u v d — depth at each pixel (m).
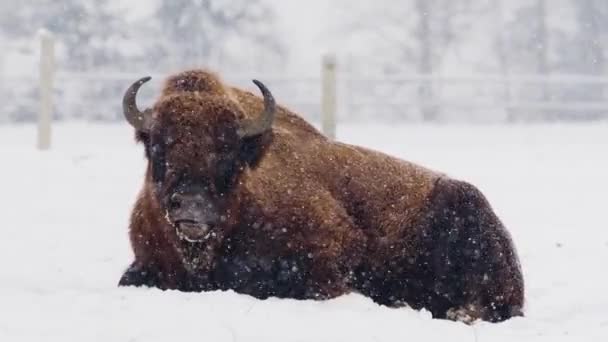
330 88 39.06
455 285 21.28
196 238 17.89
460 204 21.47
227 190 18.94
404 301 21.59
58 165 38.75
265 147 19.59
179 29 116.12
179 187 17.88
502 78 67.00
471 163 43.88
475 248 21.14
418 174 22.14
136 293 18.03
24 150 43.22
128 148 46.28
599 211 33.31
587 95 101.81
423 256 21.47
